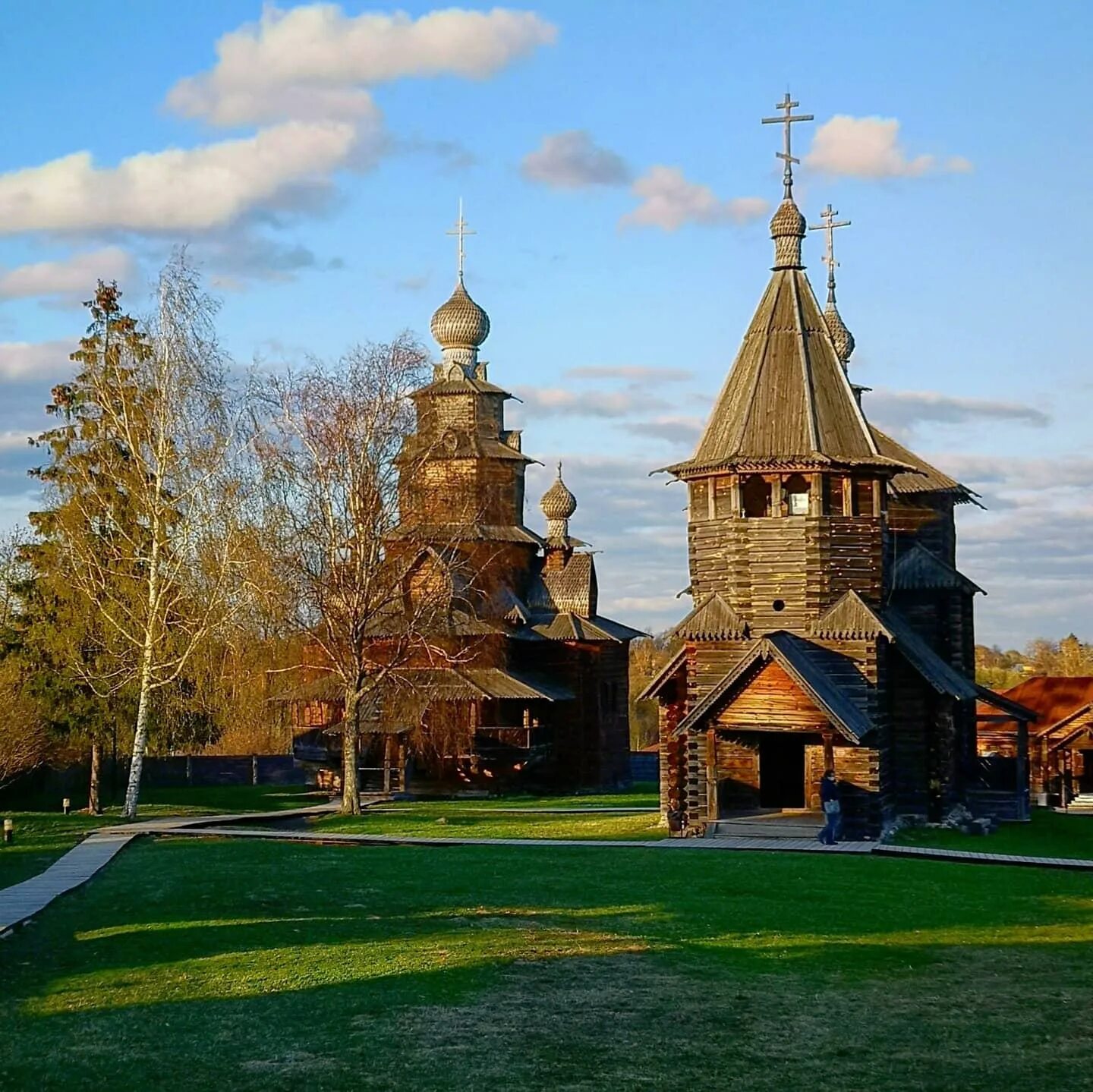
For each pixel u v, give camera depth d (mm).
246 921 25422
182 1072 16594
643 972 21750
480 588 67688
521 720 69125
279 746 87812
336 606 53062
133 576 51938
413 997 19828
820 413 44156
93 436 53250
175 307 49812
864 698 42406
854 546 43719
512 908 27156
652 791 72750
